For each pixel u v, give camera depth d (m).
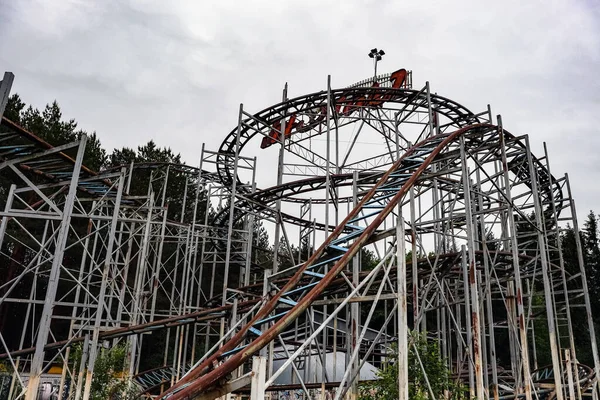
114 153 49.50
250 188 27.12
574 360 21.84
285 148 23.56
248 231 25.70
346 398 12.62
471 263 13.23
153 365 37.75
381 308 39.34
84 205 36.03
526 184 24.95
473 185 20.30
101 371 16.67
